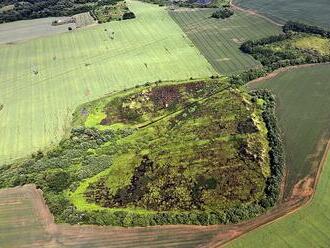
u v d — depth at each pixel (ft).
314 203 315.17
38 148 401.08
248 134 378.73
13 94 496.64
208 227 304.09
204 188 333.62
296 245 286.05
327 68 481.05
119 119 429.79
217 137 380.17
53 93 489.26
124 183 346.95
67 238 308.40
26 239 312.29
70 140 400.88
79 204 333.42
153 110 435.53
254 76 471.62
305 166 349.41
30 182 361.51
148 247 295.28
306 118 403.34
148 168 357.41
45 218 326.85
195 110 421.59
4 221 328.70
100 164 367.04
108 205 330.54
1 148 407.85
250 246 288.30
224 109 415.64
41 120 442.09
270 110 410.93
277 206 315.17
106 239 304.30
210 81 470.39
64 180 355.15
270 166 348.18
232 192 327.88
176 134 391.45
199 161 357.20
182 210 319.06
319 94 435.94
